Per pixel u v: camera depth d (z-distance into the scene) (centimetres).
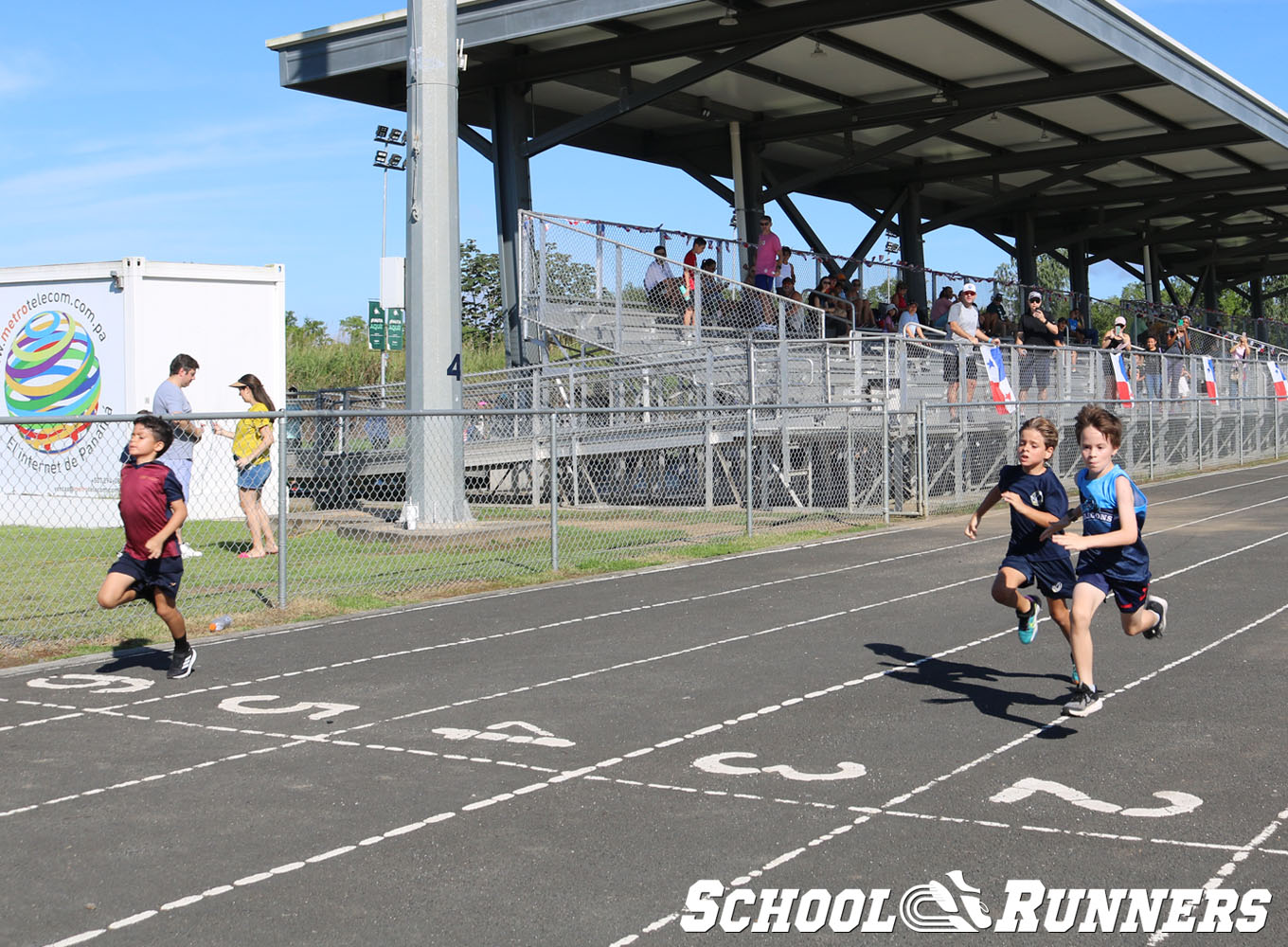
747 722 730
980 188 3528
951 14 2188
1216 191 3481
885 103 2697
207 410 1844
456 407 1617
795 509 1897
